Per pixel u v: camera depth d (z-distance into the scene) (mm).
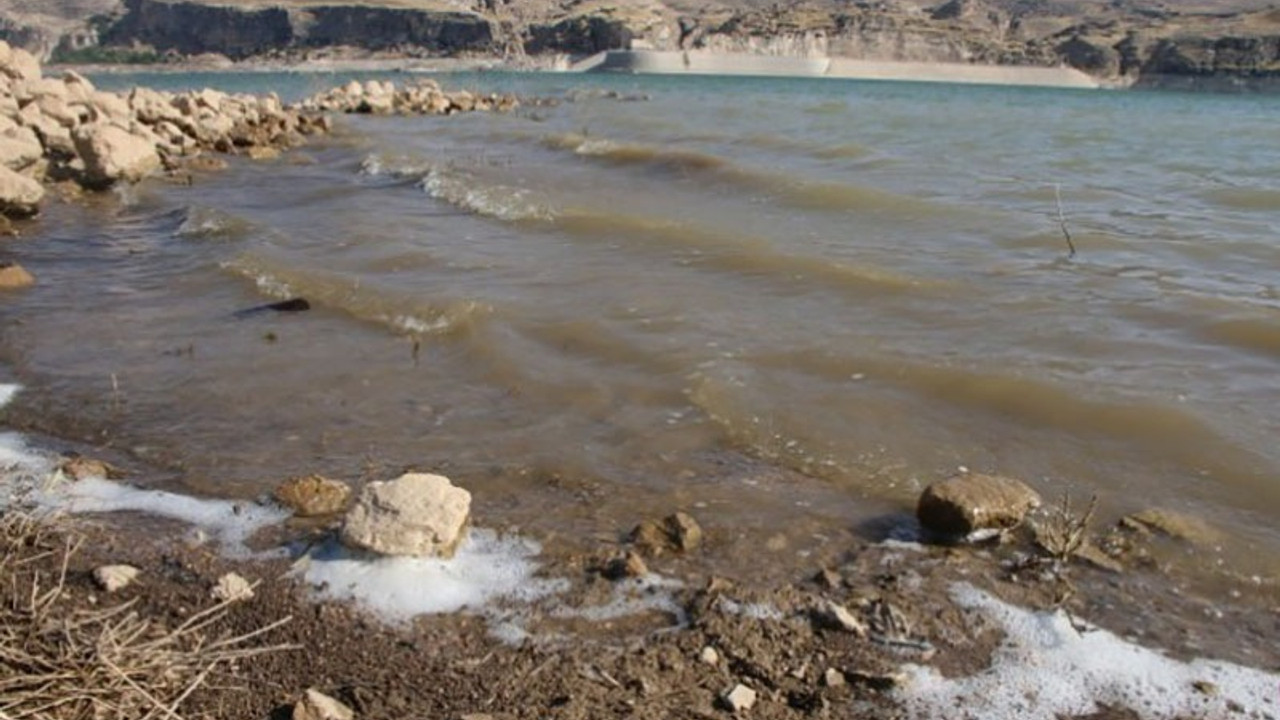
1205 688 3955
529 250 11094
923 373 7191
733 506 5453
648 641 4277
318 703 3775
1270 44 108625
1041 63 122500
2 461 6039
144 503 5504
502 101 36781
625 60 121438
